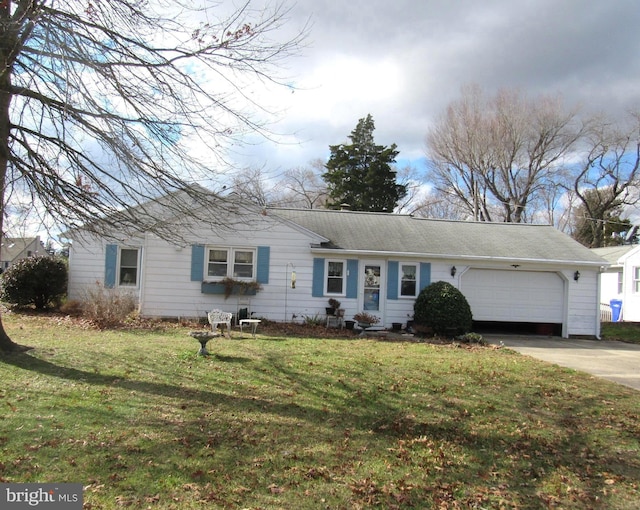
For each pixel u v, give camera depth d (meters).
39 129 6.82
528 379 8.23
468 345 12.41
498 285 15.90
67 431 4.85
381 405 6.38
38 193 6.95
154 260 14.52
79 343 9.52
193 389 6.60
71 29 5.56
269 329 13.41
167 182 6.73
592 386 7.98
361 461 4.63
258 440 4.98
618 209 36.66
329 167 37.50
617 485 4.42
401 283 15.37
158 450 4.57
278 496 3.88
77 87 5.62
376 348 10.84
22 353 8.02
